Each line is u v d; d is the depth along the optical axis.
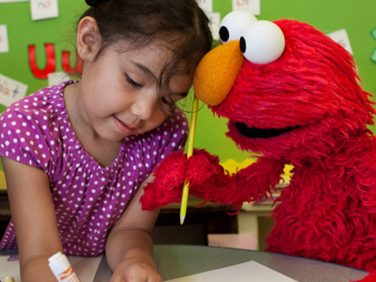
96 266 0.59
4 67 1.14
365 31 1.17
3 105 1.14
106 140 0.62
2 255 0.65
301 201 0.53
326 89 0.45
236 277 0.50
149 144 0.65
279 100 0.45
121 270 0.49
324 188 0.52
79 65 0.60
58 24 1.13
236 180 0.58
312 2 1.16
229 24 0.49
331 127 0.46
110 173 0.63
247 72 0.45
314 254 0.53
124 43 0.50
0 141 0.55
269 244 0.60
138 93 0.51
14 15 1.12
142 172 0.65
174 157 0.54
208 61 0.47
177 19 0.50
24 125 0.56
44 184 0.57
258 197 0.59
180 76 0.49
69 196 0.63
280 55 0.45
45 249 0.51
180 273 0.52
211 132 1.13
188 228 1.20
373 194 0.48
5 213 0.95
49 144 0.58
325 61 0.45
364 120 0.48
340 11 1.16
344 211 0.51
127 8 0.52
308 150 0.49
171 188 0.52
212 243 1.04
